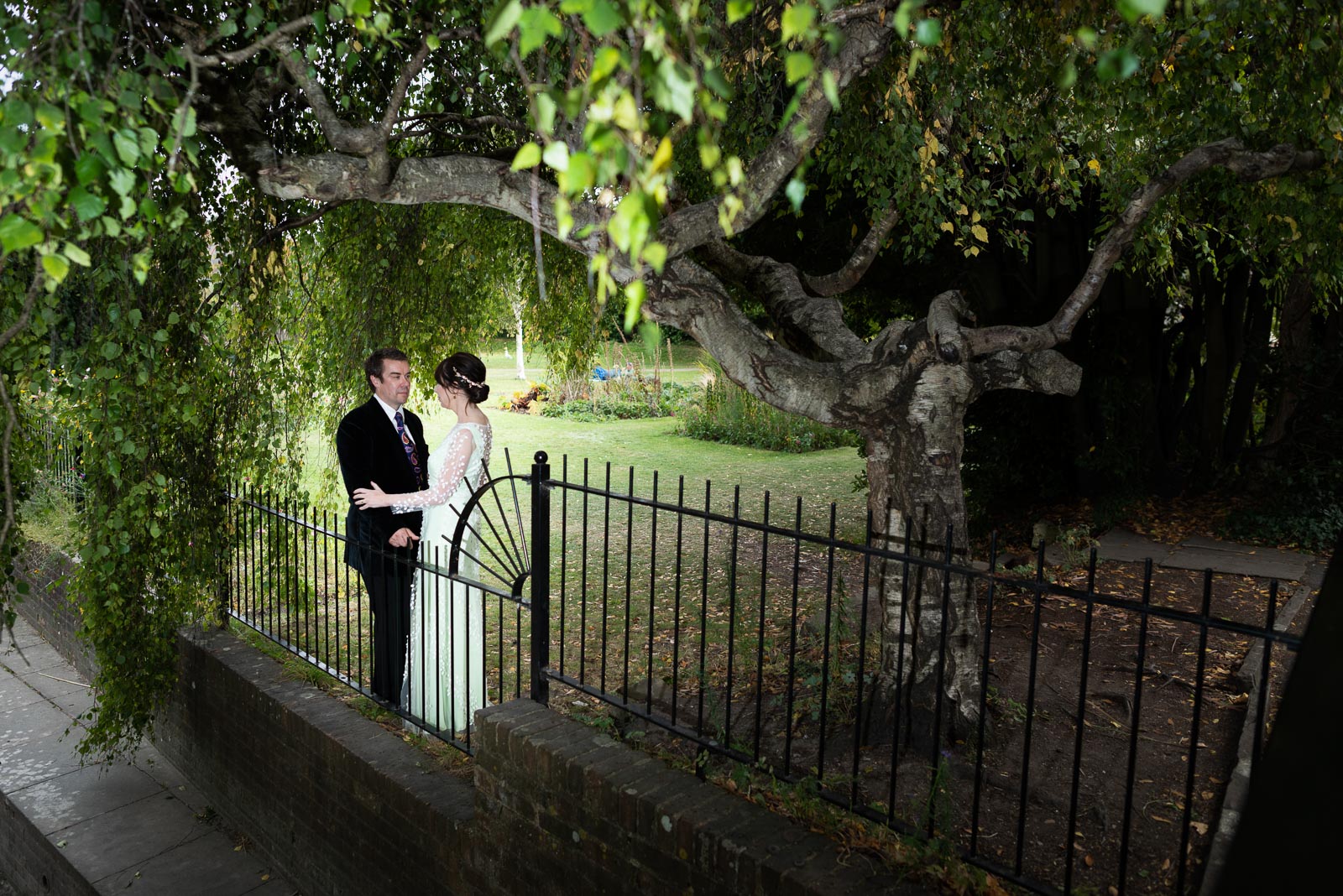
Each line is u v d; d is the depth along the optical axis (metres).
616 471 13.31
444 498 4.41
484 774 3.79
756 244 8.45
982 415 9.23
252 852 5.28
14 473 4.30
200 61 2.98
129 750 6.36
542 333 7.54
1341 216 4.86
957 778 3.66
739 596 6.95
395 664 4.85
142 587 5.27
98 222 2.49
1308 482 8.14
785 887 2.73
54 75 2.27
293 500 5.54
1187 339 9.98
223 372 5.30
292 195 3.86
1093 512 8.87
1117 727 4.27
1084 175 7.19
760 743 3.93
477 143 5.73
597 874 3.33
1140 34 4.00
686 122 1.51
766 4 4.49
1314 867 0.76
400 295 6.54
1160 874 3.10
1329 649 0.81
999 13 4.72
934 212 5.69
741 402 17.02
